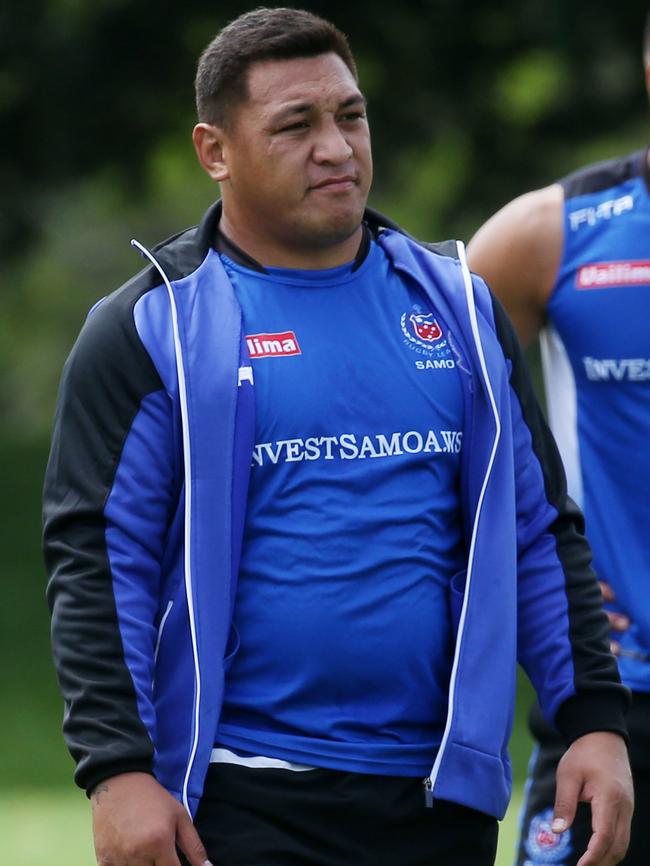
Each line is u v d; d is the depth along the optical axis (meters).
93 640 11.71
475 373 12.47
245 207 12.46
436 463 12.30
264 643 11.92
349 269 12.56
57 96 48.03
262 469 11.99
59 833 27.05
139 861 11.30
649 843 16.00
